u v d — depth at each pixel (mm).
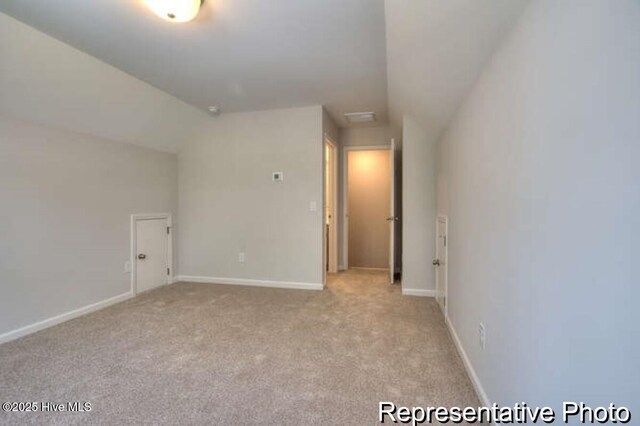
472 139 1869
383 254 5348
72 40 2225
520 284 1173
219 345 2293
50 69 2328
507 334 1302
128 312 3002
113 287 3281
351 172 5426
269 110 3922
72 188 2863
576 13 820
